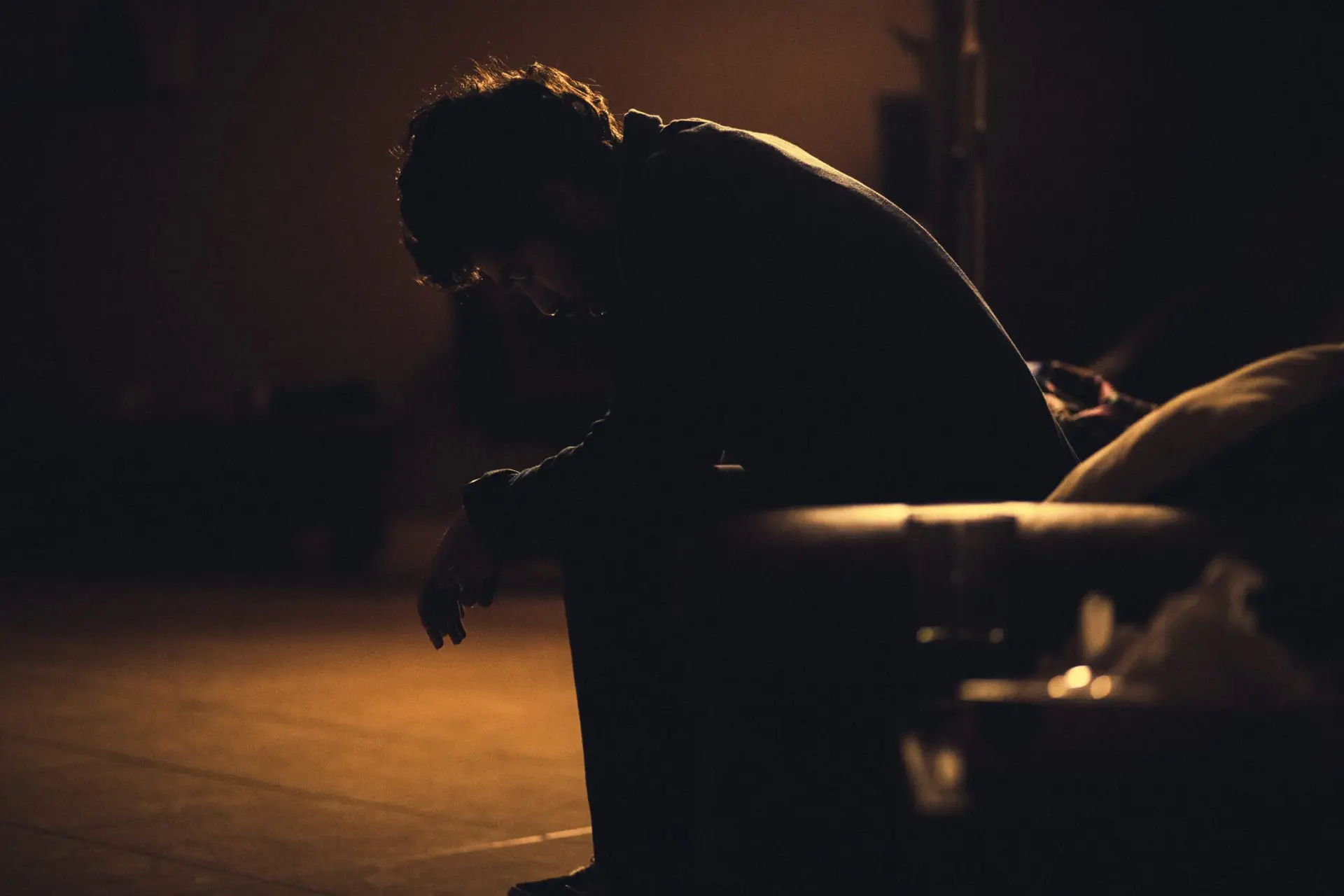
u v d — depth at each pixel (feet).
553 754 10.63
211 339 39.99
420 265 6.02
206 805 8.89
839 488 4.98
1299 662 2.98
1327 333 27.89
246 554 27.94
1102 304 32.24
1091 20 32.32
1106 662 3.11
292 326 39.83
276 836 8.12
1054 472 5.06
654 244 5.16
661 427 5.25
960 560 3.14
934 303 5.01
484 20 38.73
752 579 3.43
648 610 5.32
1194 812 2.96
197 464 29.09
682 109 37.81
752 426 5.13
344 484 26.94
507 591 22.88
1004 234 32.50
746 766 3.41
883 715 3.28
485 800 9.09
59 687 13.51
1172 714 2.98
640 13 37.86
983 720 3.07
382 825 8.43
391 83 39.27
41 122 39.17
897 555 3.33
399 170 5.96
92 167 39.45
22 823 8.40
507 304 37.04
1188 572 3.16
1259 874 2.94
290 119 39.60
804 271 4.96
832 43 36.55
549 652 16.11
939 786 3.12
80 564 25.82
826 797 3.33
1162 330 31.04
